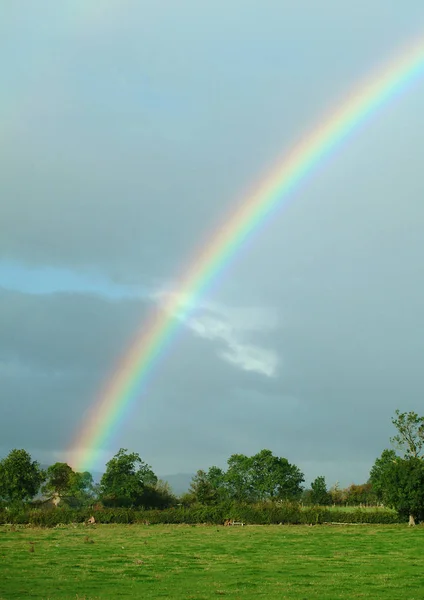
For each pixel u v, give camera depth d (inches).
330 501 5497.1
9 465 3789.4
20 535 2354.8
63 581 1131.3
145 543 1975.9
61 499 4594.0
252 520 3134.8
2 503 3627.0
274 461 5728.3
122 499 4357.8
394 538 2282.2
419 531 2684.5
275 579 1186.6
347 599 957.8
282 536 2363.4
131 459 4456.2
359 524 3186.5
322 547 1900.8
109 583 1114.7
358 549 1843.0
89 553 1653.5
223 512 3164.4
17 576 1200.8
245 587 1079.0
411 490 3080.7
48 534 2409.0
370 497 5536.4
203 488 4475.9
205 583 1124.5
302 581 1162.0
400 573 1286.9
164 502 4520.2
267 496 5693.9
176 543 2003.0
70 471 4685.0
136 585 1093.1
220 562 1469.0
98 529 2748.5
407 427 3521.2
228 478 5738.2
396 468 3203.7
